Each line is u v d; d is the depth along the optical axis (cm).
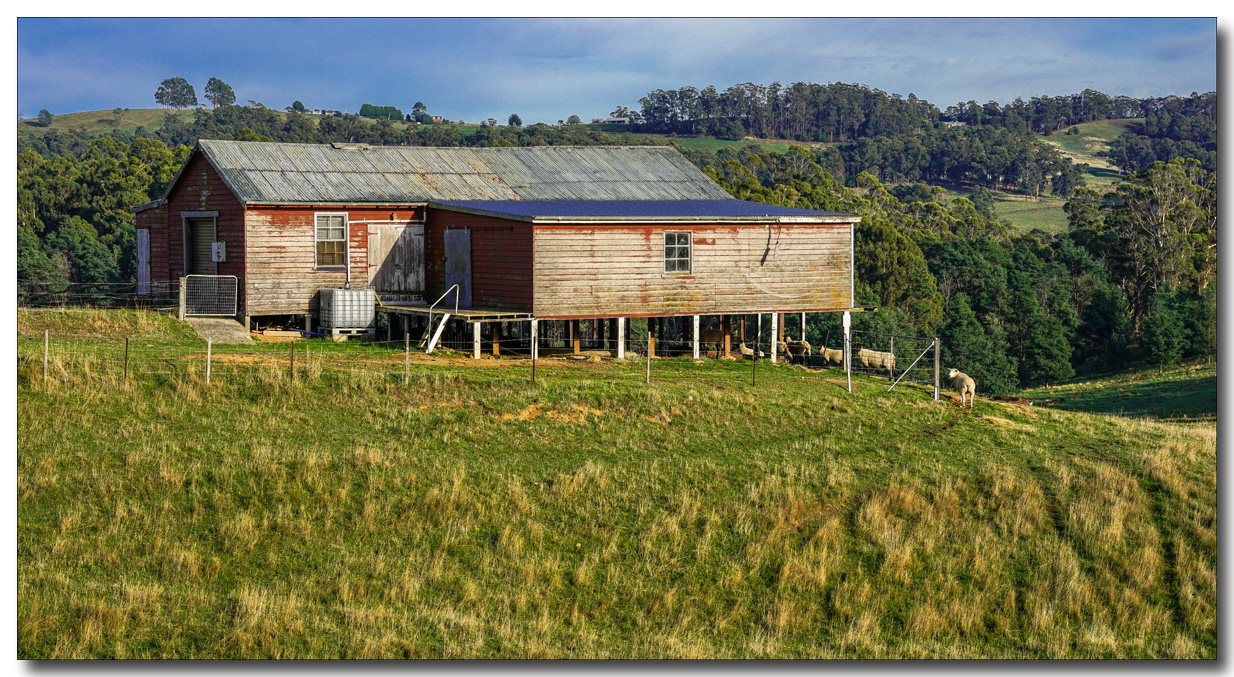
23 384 2331
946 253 10044
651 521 2061
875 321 7562
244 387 2486
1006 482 2334
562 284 3198
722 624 1786
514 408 2512
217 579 1772
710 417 2620
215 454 2136
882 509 2173
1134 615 1934
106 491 1950
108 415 2278
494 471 2184
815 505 2183
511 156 4194
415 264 3609
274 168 3522
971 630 1855
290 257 3375
